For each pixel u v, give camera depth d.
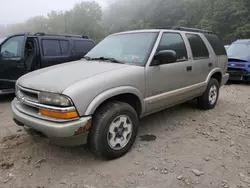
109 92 2.75
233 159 2.98
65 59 6.77
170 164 2.85
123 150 3.02
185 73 3.99
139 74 3.15
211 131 3.88
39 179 2.57
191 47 4.26
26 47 6.25
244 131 3.89
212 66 4.83
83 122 2.52
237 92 7.21
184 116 4.60
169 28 4.22
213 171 2.72
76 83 2.58
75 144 2.66
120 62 3.38
